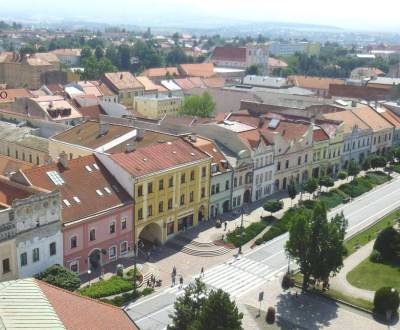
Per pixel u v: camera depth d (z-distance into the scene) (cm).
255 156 10900
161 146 9444
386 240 8631
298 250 7262
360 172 13825
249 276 8106
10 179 7781
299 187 12338
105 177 8481
